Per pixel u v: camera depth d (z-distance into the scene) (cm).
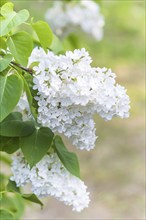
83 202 91
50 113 79
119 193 285
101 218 259
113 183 300
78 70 77
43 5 215
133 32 489
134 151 349
